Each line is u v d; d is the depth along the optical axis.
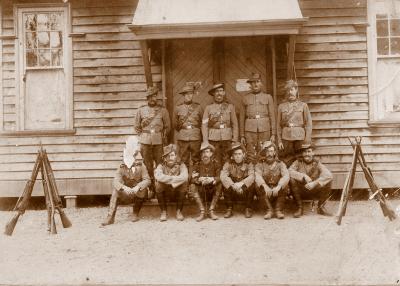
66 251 6.14
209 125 8.28
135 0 9.53
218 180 7.70
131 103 9.46
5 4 9.69
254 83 8.35
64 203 9.86
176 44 9.25
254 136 8.28
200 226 7.20
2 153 9.55
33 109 9.66
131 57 9.48
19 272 5.33
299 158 7.86
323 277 4.95
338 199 9.34
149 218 7.96
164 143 8.47
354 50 9.28
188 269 5.29
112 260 5.71
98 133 9.48
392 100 9.24
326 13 9.30
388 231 6.43
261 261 5.51
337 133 9.22
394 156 9.14
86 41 9.55
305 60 9.27
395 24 9.31
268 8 8.02
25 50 9.70
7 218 8.55
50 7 9.63
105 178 9.43
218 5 8.17
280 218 7.51
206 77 9.23
